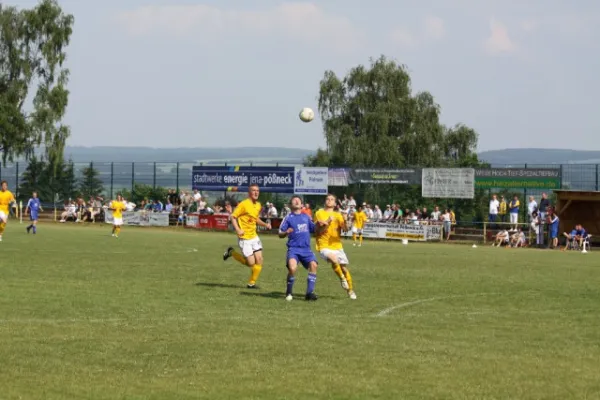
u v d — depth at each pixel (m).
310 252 19.88
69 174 78.56
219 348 13.34
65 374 11.41
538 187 56.31
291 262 19.55
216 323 15.80
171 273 25.44
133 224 68.81
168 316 16.58
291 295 19.75
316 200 66.06
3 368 11.67
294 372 11.75
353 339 14.37
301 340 14.15
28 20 84.31
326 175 63.03
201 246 39.69
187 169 71.44
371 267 29.75
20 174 79.81
